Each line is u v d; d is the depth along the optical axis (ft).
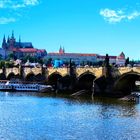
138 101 471.62
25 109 365.61
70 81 599.98
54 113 339.98
